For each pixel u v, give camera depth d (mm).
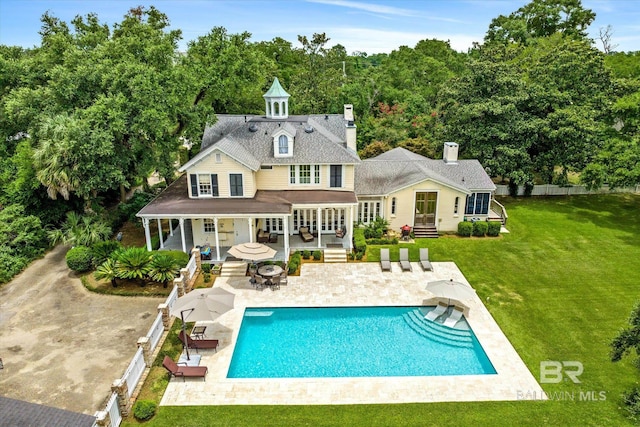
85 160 29031
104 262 27266
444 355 20422
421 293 25594
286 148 31594
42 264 29938
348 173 31969
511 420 16359
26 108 32594
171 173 34531
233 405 17141
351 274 27969
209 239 30875
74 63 32344
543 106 41750
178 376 18375
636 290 26031
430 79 86750
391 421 16344
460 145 44281
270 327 22688
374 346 21125
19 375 18828
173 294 23453
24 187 32750
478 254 31156
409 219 34531
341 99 67000
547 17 84125
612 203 42219
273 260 28656
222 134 36719
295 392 17875
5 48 42562
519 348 20594
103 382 18453
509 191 45000
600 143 40156
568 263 29703
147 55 32344
